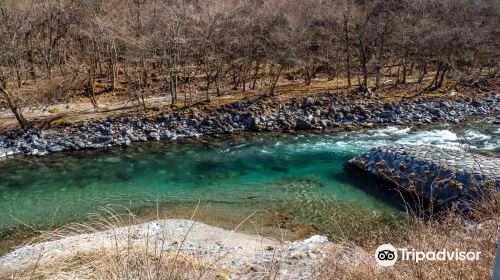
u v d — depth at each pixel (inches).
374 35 1114.1
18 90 839.7
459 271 169.3
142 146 730.8
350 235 387.9
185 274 202.1
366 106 882.1
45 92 906.7
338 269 204.2
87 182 572.4
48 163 652.1
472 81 1051.3
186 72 1015.6
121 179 581.6
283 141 741.9
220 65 941.2
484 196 290.2
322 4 1088.8
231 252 343.0
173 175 593.0
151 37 900.0
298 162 632.4
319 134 778.2
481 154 574.6
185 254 275.3
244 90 975.6
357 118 845.8
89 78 936.9
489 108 910.4
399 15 1091.9
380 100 910.4
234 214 459.8
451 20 1073.5
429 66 1246.9
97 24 953.5
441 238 199.3
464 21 1079.6
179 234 396.2
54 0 1019.3
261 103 874.8
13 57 893.8
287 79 1122.0
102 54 1082.7
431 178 468.1
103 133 761.0
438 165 476.4
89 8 1022.4
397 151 554.3
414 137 733.3
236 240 388.8
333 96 917.8
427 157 512.7
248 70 1039.0
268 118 834.8
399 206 462.3
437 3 1115.9
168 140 761.6
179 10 944.3
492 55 1111.6
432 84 1027.3
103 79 1052.5
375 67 1091.3
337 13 1015.0
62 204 500.7
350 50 1118.4
